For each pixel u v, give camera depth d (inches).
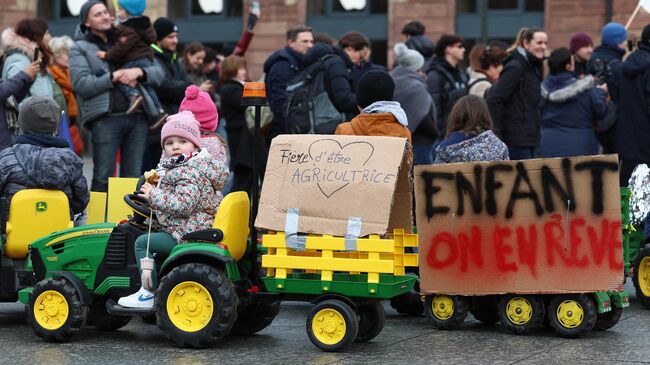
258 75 1546.5
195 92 431.5
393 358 348.8
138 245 374.6
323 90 533.0
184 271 361.7
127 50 553.9
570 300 382.0
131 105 550.3
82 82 547.2
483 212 390.3
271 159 369.1
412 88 555.2
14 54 540.1
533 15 1439.5
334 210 357.4
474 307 405.1
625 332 396.8
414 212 426.3
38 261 388.8
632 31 1310.3
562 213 380.8
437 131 567.5
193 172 371.9
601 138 636.1
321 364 339.6
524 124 568.1
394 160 357.4
